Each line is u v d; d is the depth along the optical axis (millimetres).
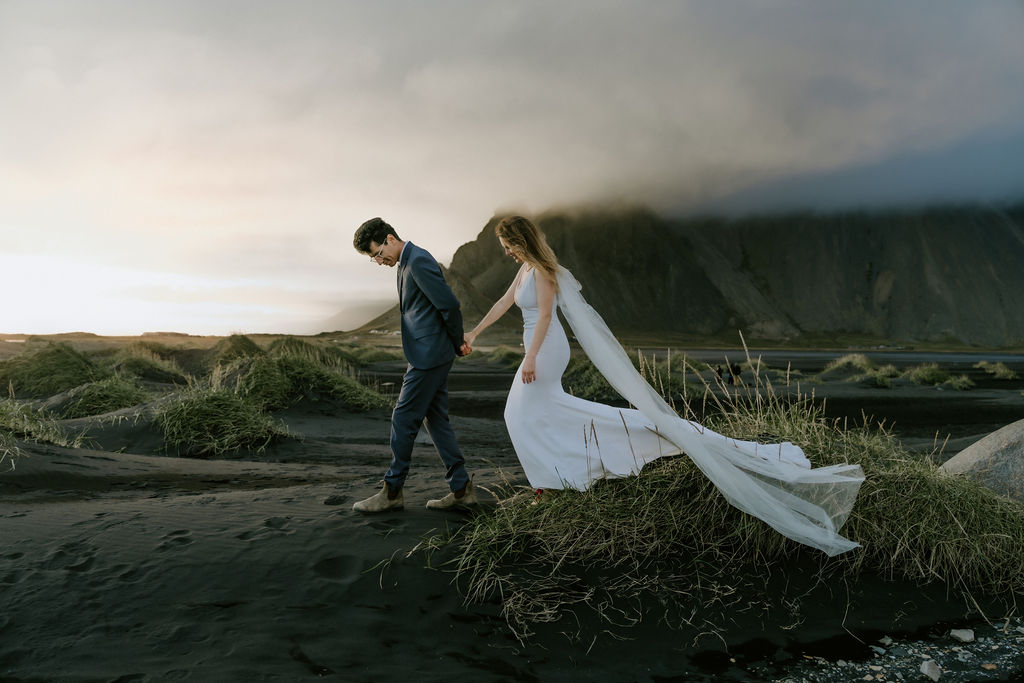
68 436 7598
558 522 3807
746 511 3623
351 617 3035
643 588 3443
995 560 3855
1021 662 3059
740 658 2986
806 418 4809
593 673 2801
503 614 3166
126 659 2637
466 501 4258
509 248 4070
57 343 15414
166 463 6363
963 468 4727
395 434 4059
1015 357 86875
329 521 3910
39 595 2994
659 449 4062
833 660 3014
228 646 2766
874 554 3895
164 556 3396
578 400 4070
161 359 22516
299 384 11859
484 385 21531
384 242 4074
